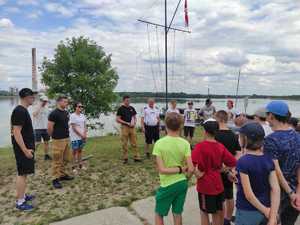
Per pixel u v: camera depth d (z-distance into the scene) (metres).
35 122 9.55
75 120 7.95
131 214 5.12
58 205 5.66
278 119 3.20
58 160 6.73
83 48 20.88
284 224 3.30
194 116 11.28
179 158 3.71
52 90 20.00
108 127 21.42
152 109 9.54
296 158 3.12
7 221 5.04
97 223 4.79
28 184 6.99
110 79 21.33
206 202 3.87
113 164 8.71
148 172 7.82
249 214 2.85
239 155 4.24
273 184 2.83
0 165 9.25
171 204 3.80
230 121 8.90
